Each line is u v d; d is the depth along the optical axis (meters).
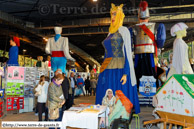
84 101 11.98
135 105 4.75
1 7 15.27
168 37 24.56
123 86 4.68
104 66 5.01
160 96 3.28
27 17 18.20
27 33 20.67
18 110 7.85
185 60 4.77
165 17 16.67
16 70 7.88
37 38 23.20
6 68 7.75
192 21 18.61
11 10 16.08
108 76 4.87
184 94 2.90
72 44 29.56
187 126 2.88
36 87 5.66
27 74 8.15
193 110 2.77
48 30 21.23
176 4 15.04
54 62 7.03
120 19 5.04
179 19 16.31
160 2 14.59
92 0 13.81
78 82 16.16
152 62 5.45
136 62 5.65
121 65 4.84
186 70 4.72
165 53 34.59
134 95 4.79
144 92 5.50
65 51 6.87
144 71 5.50
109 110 4.14
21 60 32.66
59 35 7.16
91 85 17.02
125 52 4.80
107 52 5.11
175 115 3.04
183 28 4.92
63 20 19.09
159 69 5.71
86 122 3.28
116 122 3.62
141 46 5.45
